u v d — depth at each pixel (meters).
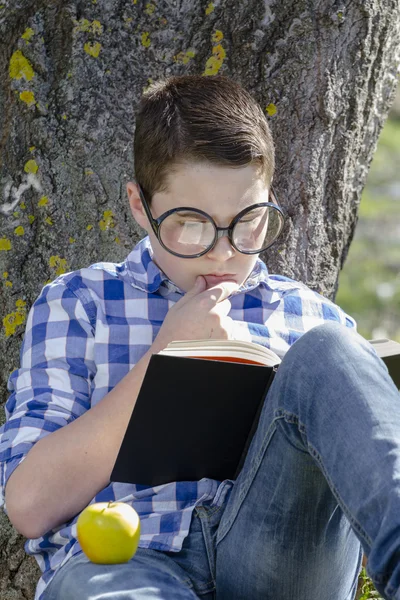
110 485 2.39
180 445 2.24
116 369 2.51
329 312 2.76
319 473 2.05
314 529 2.13
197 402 2.16
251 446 2.17
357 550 2.34
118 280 2.62
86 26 2.99
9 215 3.08
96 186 3.08
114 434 2.32
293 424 1.99
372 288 7.79
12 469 2.35
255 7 3.09
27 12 2.97
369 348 2.01
